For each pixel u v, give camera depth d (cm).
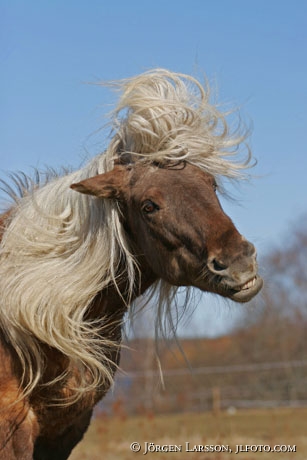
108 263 727
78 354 704
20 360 705
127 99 746
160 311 800
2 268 725
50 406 718
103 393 762
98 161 753
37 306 702
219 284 647
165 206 684
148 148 723
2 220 778
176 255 680
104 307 750
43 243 728
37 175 817
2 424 688
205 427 2286
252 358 4238
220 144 741
